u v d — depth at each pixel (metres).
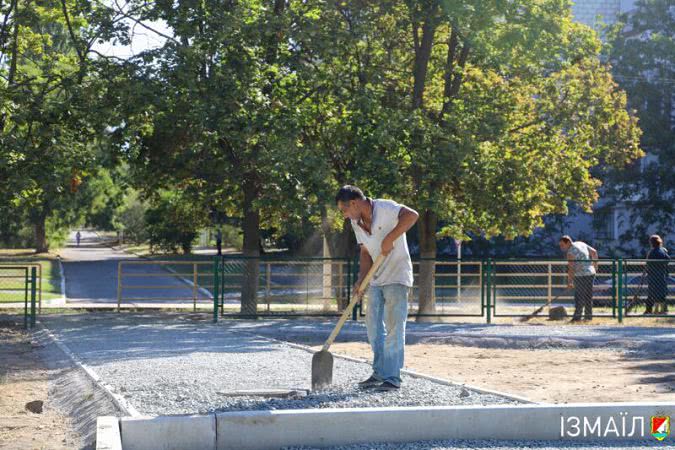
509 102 24.11
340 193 8.00
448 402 7.42
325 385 8.24
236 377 9.39
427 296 21.05
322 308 20.42
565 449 6.53
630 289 19.78
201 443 6.46
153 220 64.81
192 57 20.05
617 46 49.84
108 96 19.95
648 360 12.38
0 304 25.30
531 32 22.38
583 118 25.33
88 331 16.31
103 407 7.61
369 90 21.39
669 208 49.59
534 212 25.38
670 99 49.97
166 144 22.20
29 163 18.86
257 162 20.80
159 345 13.45
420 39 24.75
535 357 12.65
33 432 7.29
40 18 20.28
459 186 23.73
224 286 19.34
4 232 66.88
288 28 20.84
